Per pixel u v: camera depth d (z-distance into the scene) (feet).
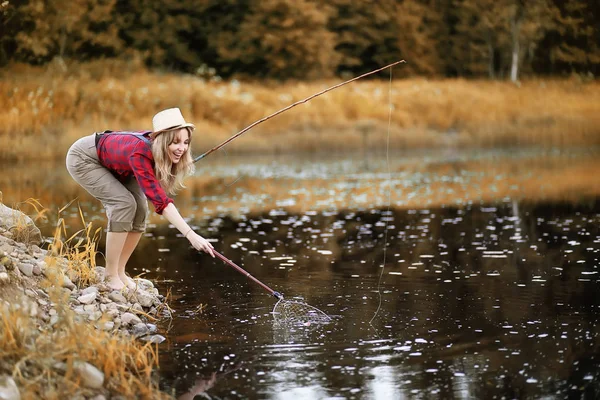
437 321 21.29
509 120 109.19
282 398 15.84
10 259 20.85
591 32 153.38
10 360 16.07
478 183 59.16
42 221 41.16
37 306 19.71
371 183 60.49
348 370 17.39
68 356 16.22
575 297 23.72
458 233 36.88
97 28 126.11
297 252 32.58
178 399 15.84
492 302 23.32
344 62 142.92
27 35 106.93
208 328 20.89
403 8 149.59
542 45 155.43
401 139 97.45
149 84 100.83
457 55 152.25
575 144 97.50
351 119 102.63
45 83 91.61
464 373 17.07
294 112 100.32
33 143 80.07
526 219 40.83
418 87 116.06
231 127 95.71
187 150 21.95
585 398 15.53
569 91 128.77
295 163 79.82
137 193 23.47
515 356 18.13
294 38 133.69
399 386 16.38
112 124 87.56
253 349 18.99
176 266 29.71
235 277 27.55
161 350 18.95
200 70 121.90
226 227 40.01
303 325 21.07
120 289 22.95
